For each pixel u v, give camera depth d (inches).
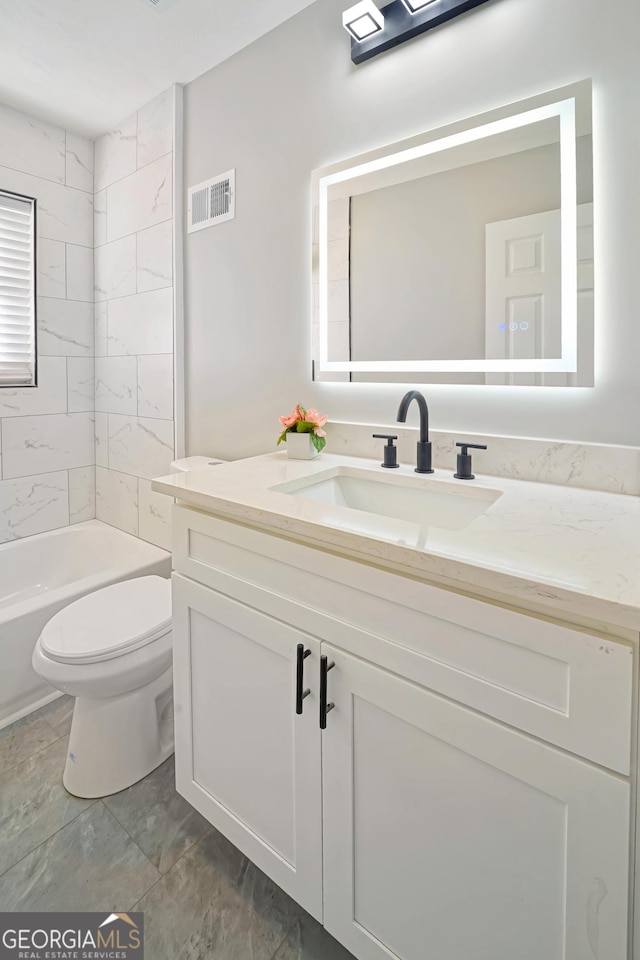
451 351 52.5
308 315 64.7
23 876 47.1
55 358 97.3
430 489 47.8
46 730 67.9
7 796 56.3
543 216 45.9
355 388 60.9
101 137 96.4
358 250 58.8
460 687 28.6
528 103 45.5
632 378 42.8
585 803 24.7
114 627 57.2
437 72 51.5
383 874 33.9
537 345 47.0
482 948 29.6
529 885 27.3
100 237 98.6
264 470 51.2
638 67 41.0
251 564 39.9
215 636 44.0
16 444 93.3
